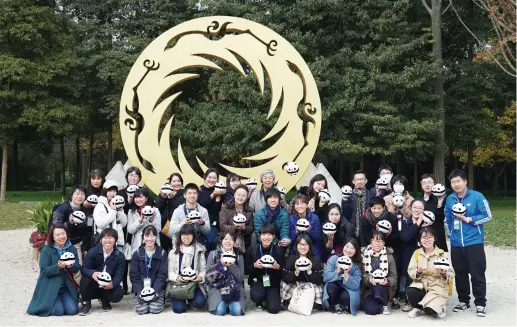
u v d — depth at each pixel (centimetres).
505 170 3056
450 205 748
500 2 1720
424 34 2045
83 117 2325
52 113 2203
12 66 2128
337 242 777
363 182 829
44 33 2302
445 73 2111
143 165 1020
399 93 2025
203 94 2373
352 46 2105
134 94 1005
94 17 2511
